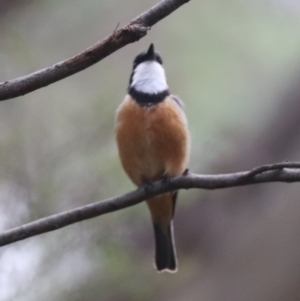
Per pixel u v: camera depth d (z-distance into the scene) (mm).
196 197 13148
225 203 13031
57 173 11875
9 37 13227
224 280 11359
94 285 11344
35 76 6078
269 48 14773
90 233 11508
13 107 12516
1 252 11242
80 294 11266
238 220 12578
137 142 8773
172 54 14492
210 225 13047
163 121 8719
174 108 8852
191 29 14727
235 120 13422
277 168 6945
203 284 11547
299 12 15398
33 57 13539
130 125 8766
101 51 6043
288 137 13117
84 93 13438
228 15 14914
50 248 11391
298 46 14750
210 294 11289
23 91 6098
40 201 11602
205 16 14852
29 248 11359
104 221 11594
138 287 11539
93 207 7418
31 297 11117
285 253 10961
